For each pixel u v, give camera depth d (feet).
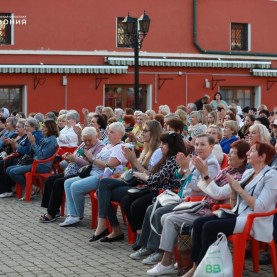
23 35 85.25
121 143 34.99
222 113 52.95
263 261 27.91
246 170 26.17
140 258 28.99
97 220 35.32
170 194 28.60
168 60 92.89
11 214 39.47
